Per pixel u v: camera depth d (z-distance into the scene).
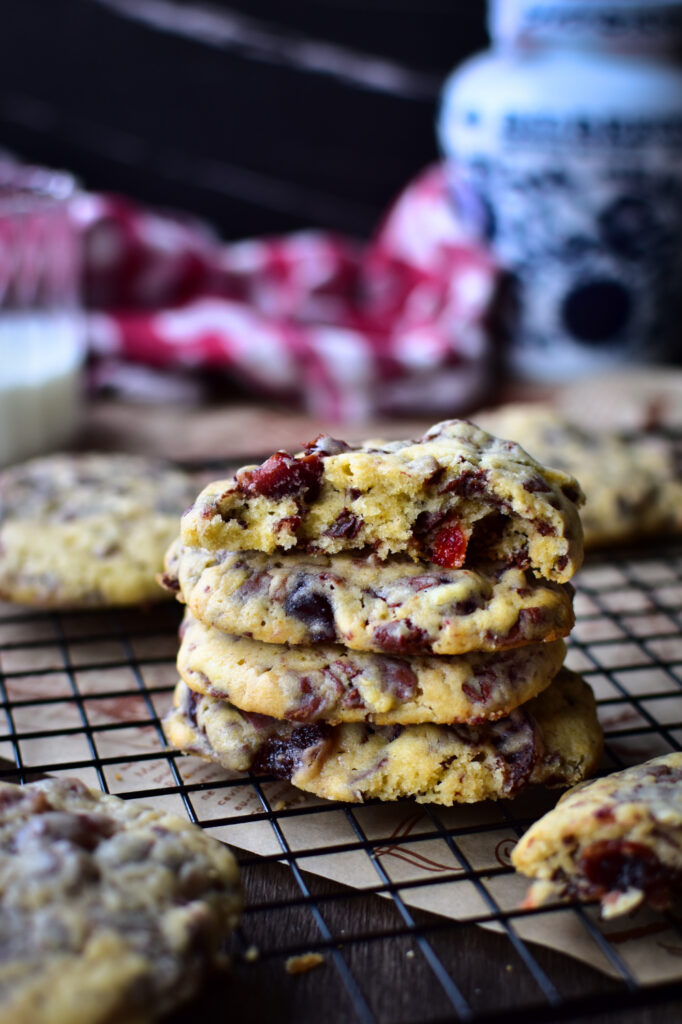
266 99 0.69
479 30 0.68
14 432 0.54
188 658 0.37
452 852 0.35
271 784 0.38
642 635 0.44
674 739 0.39
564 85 0.58
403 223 0.68
